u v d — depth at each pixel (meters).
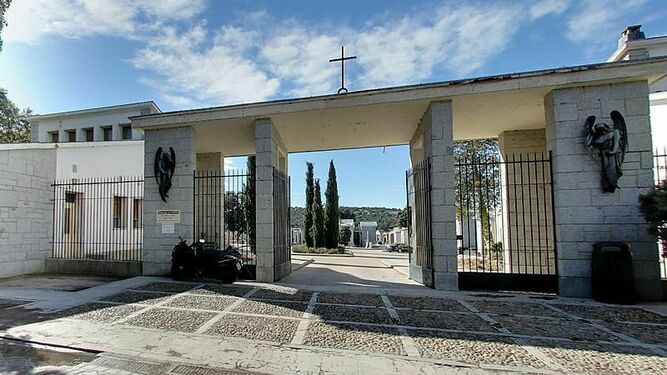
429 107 8.27
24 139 27.67
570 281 7.00
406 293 7.39
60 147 13.73
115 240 15.00
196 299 6.81
